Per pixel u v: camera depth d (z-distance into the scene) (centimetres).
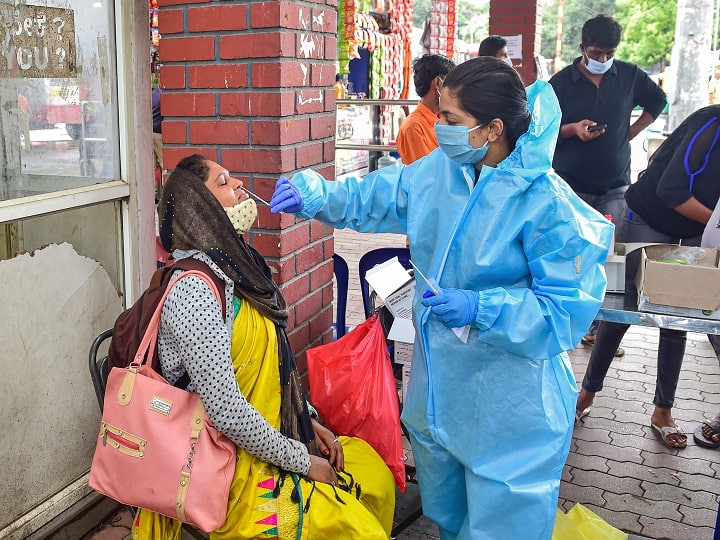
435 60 392
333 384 243
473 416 211
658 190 324
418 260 224
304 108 285
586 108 452
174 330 183
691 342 516
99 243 279
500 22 877
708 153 309
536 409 208
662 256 273
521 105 195
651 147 568
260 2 264
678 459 348
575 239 192
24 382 250
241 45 271
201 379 182
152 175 297
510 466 209
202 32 277
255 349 197
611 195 467
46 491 265
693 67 1072
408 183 228
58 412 266
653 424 371
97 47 267
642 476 332
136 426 184
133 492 186
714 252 266
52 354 260
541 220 195
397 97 973
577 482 326
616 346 366
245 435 185
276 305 205
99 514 280
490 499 209
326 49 297
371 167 1014
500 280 205
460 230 207
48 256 254
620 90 453
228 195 201
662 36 3266
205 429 186
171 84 287
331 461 222
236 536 192
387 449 240
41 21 243
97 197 270
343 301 335
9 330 242
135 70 280
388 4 934
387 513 229
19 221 243
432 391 217
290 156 279
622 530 290
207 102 282
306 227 297
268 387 200
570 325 196
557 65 2895
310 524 194
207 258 190
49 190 255
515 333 192
